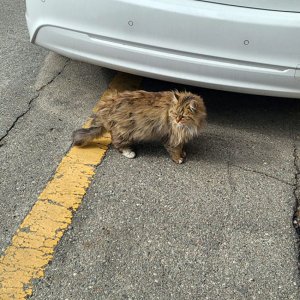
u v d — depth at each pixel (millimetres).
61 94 1911
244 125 1812
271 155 1668
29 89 1927
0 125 1715
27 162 1557
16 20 2508
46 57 2166
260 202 1466
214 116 1847
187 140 1552
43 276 1188
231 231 1357
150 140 1600
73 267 1219
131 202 1433
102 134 1640
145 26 1449
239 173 1577
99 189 1473
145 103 1516
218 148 1686
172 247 1293
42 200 1413
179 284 1192
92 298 1147
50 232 1311
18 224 1328
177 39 1445
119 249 1276
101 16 1479
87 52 1591
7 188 1450
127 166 1580
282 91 1510
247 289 1192
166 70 1525
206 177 1551
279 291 1193
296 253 1303
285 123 1840
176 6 1400
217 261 1261
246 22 1372
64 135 1689
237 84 1504
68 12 1523
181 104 1460
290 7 1362
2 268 1198
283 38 1380
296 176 1581
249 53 1424
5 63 2098
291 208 1451
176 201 1449
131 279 1198
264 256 1287
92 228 1334
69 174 1521
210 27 1399
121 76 2053
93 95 1918
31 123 1736
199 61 1472
